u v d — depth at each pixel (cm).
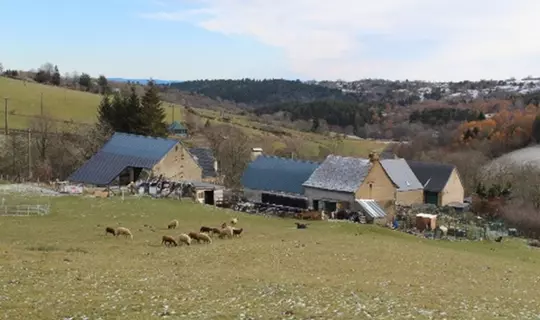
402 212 8562
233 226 5988
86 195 7425
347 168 8250
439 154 14925
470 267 4691
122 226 5625
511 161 13400
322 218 7250
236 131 16762
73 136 12769
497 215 9019
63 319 2448
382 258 4656
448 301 3195
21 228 5212
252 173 8950
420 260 4756
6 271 3347
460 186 10725
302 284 3372
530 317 2903
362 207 7744
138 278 3341
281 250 4678
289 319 2547
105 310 2594
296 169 8744
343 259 4466
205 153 11944
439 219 8238
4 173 11250
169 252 4456
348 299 3008
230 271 3738
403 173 10019
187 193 8056
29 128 12988
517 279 4356
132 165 8881
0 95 16912
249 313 2611
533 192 9875
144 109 12544
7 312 2494
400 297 3192
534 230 8169
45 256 3972
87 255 4150
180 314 2561
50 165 11638
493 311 2988
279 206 7962
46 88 19425
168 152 9075
